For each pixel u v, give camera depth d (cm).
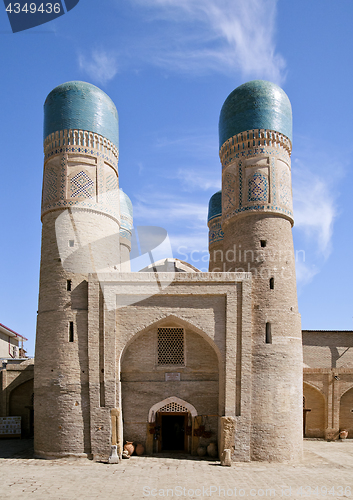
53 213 2128
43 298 2067
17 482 1506
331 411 2636
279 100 2266
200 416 2038
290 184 2264
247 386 1950
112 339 1966
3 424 2508
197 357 2080
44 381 1961
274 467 1805
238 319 2012
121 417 1981
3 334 3984
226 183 2284
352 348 3028
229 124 2288
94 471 1678
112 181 2258
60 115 2181
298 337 2080
